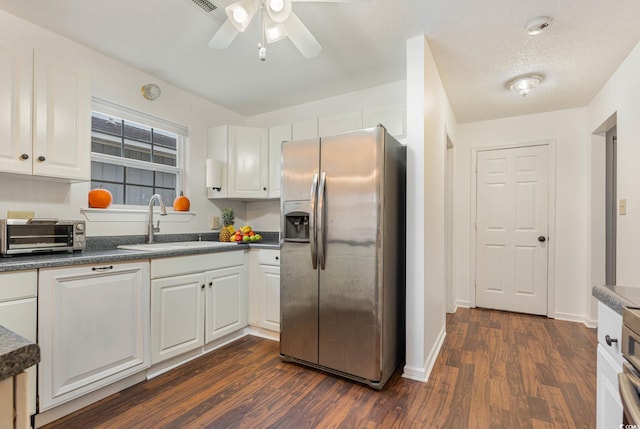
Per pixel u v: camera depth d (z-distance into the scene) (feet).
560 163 11.29
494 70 8.48
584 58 7.77
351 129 9.39
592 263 10.45
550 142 11.46
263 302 9.21
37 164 6.08
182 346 7.48
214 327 8.32
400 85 9.55
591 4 5.83
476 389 6.48
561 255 11.24
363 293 6.64
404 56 7.98
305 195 7.41
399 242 7.63
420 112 7.06
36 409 5.10
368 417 5.56
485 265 12.53
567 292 11.14
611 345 3.21
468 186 12.79
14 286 4.91
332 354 7.02
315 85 9.81
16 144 5.82
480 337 9.43
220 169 10.46
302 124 10.28
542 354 8.18
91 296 5.82
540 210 11.64
